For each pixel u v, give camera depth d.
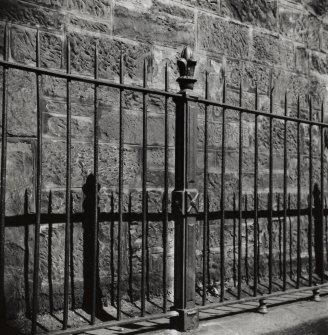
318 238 5.28
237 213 4.52
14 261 3.21
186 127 3.21
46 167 3.38
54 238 3.39
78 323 3.29
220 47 4.52
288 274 4.91
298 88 5.23
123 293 3.72
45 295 3.32
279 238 4.85
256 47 4.83
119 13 3.84
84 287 3.51
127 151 3.82
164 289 3.15
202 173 4.28
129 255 3.77
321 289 4.59
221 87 4.50
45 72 2.64
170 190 4.06
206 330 3.22
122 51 3.84
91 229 3.57
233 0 4.65
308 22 5.39
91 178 3.59
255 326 3.45
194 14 4.33
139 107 3.91
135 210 3.83
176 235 3.21
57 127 3.46
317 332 3.75
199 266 4.22
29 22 3.38
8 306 3.16
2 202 2.52
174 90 4.14
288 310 3.81
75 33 3.60
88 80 2.81
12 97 3.26
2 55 3.25
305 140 5.23
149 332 3.15
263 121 4.81
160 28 4.09
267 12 4.96
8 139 3.23
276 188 4.90
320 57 5.50
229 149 4.49
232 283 4.41
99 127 3.67
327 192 5.42
